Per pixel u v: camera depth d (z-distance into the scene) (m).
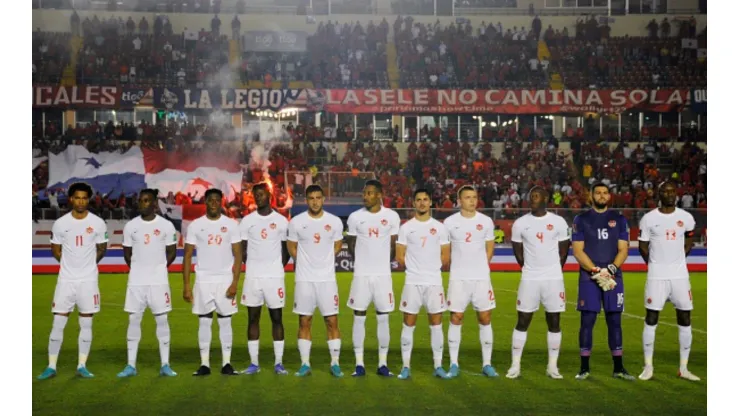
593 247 8.42
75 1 29.39
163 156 22.89
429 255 8.40
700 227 20.83
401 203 24.72
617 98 27.56
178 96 26.92
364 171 25.66
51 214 21.30
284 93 27.20
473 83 29.41
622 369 8.46
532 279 8.39
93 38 29.19
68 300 8.42
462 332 11.45
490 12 31.28
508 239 21.02
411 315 8.43
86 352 8.54
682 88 27.80
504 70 29.56
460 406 7.29
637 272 20.33
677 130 27.89
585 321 8.43
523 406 7.30
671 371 8.84
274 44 30.02
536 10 31.17
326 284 8.45
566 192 25.95
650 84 29.47
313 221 8.42
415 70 29.89
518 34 30.67
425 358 9.58
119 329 11.63
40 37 28.73
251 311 8.54
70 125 26.75
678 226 8.46
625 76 29.58
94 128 26.62
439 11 31.34
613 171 26.83
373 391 7.82
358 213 8.48
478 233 8.46
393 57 30.45
